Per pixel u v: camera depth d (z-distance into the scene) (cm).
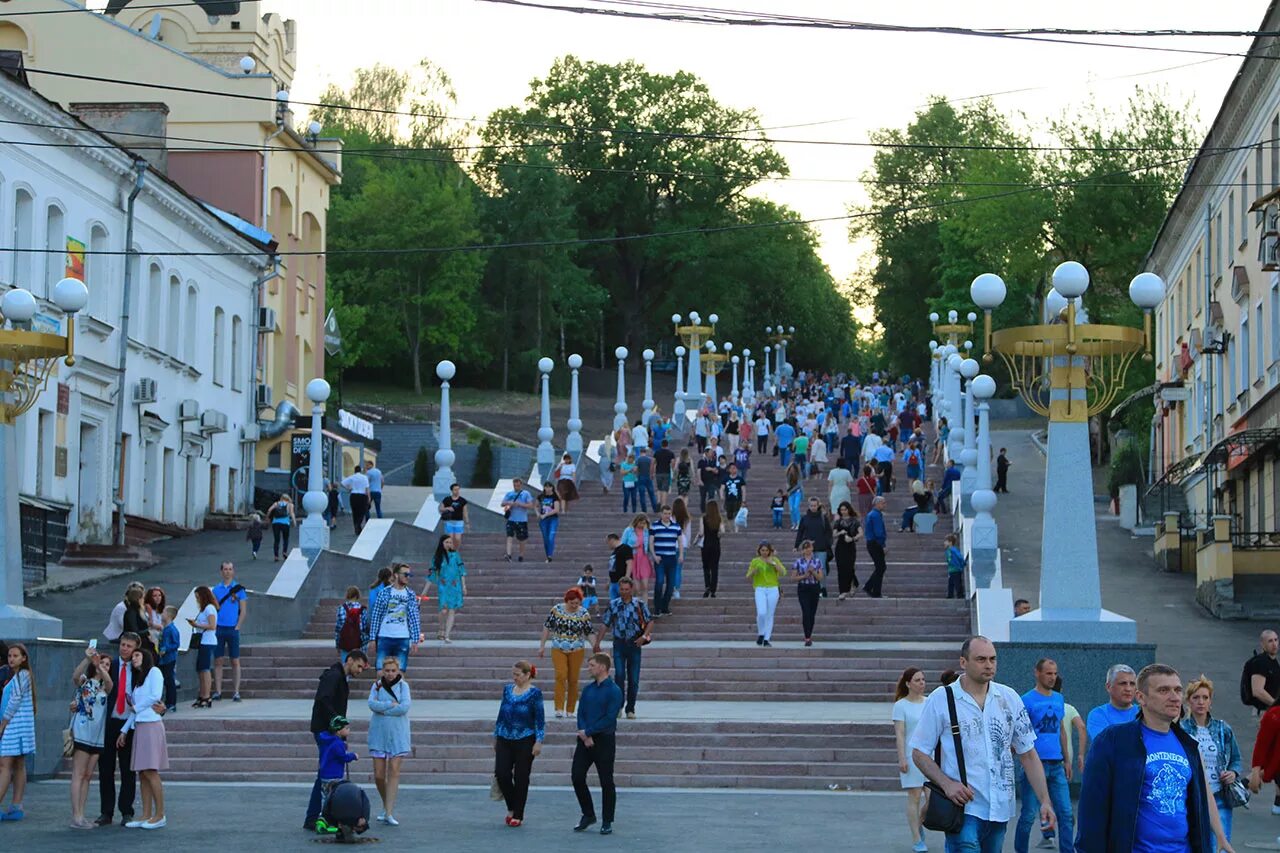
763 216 12875
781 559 4122
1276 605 3953
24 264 4244
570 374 12788
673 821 2030
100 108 5784
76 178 4541
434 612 3575
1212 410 6025
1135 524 5697
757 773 2423
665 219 12794
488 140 12462
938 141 11856
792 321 13762
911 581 3841
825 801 2239
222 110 6425
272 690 3083
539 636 3491
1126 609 4078
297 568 3600
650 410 6003
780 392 10169
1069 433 2275
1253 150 5184
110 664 2006
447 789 2353
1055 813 1688
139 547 4659
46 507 4094
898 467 5956
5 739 2005
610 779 1928
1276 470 4766
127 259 4847
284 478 6438
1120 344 2256
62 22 6353
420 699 2994
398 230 11338
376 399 11169
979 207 9200
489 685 3017
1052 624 2225
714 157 12619
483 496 6347
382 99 12769
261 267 6212
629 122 12431
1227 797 1570
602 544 4331
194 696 2978
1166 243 7031
